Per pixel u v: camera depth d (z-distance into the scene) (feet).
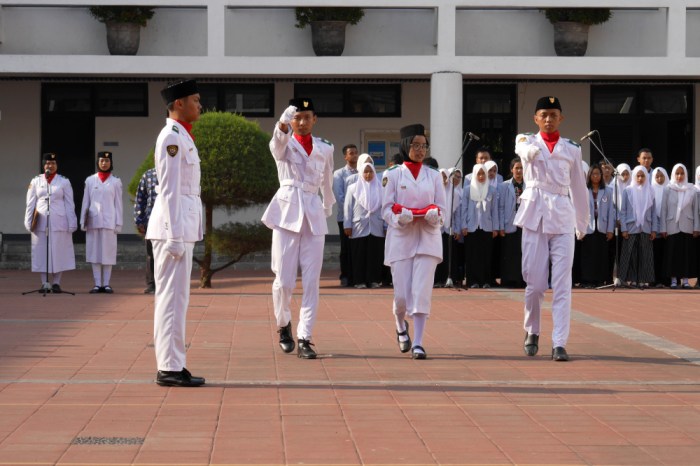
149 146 76.18
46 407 23.94
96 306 45.96
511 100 77.20
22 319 40.68
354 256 56.59
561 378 28.35
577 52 70.03
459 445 20.88
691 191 58.03
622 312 44.80
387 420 22.99
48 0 66.08
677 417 23.54
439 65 67.21
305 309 31.83
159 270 26.58
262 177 52.85
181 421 22.63
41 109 75.92
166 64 67.10
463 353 32.78
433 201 32.22
